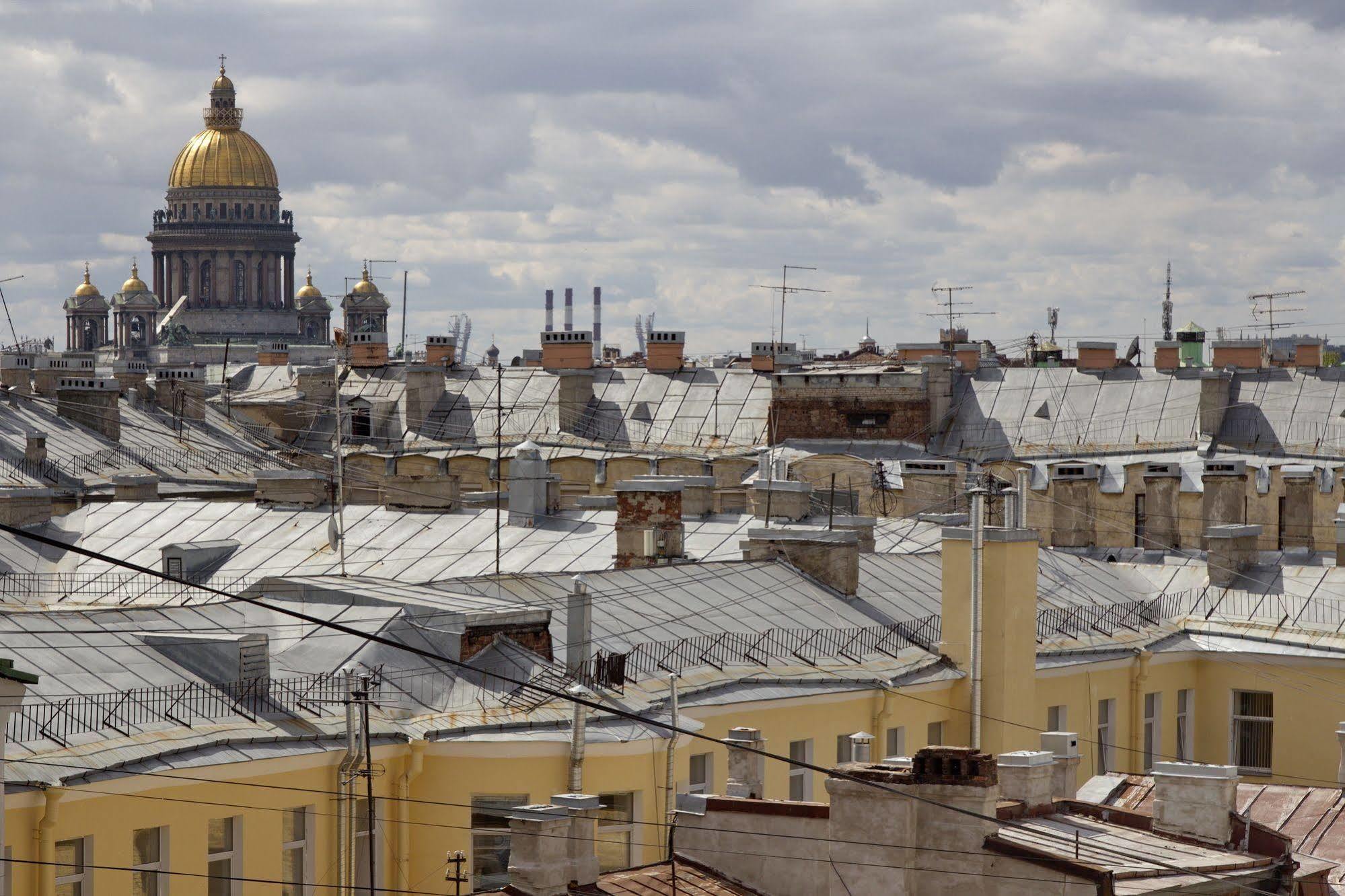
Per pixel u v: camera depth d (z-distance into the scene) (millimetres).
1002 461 189250
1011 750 100938
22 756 66250
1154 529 160375
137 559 125875
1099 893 55656
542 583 97750
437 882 77500
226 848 71000
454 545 125750
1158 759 116188
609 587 99000
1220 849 63844
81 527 131875
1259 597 123062
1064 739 70938
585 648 86562
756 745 70438
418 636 84750
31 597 115750
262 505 133125
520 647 85688
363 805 75750
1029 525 156375
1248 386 195125
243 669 77188
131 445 183000
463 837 77812
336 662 83250
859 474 186625
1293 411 190875
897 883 58312
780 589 105062
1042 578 121500
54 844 64938
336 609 87812
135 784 67625
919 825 58312
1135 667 113250
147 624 83562
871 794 58938
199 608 87625
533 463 128625
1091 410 196875
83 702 71812
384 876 76500
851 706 95188
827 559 108000
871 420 198625
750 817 61938
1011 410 199000
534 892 59375
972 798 57812
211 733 72312
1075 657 109000
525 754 78188
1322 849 71750
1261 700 118000
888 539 132000
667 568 103938
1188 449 188250
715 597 101688
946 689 101250
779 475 172125
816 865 60562
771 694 91188
